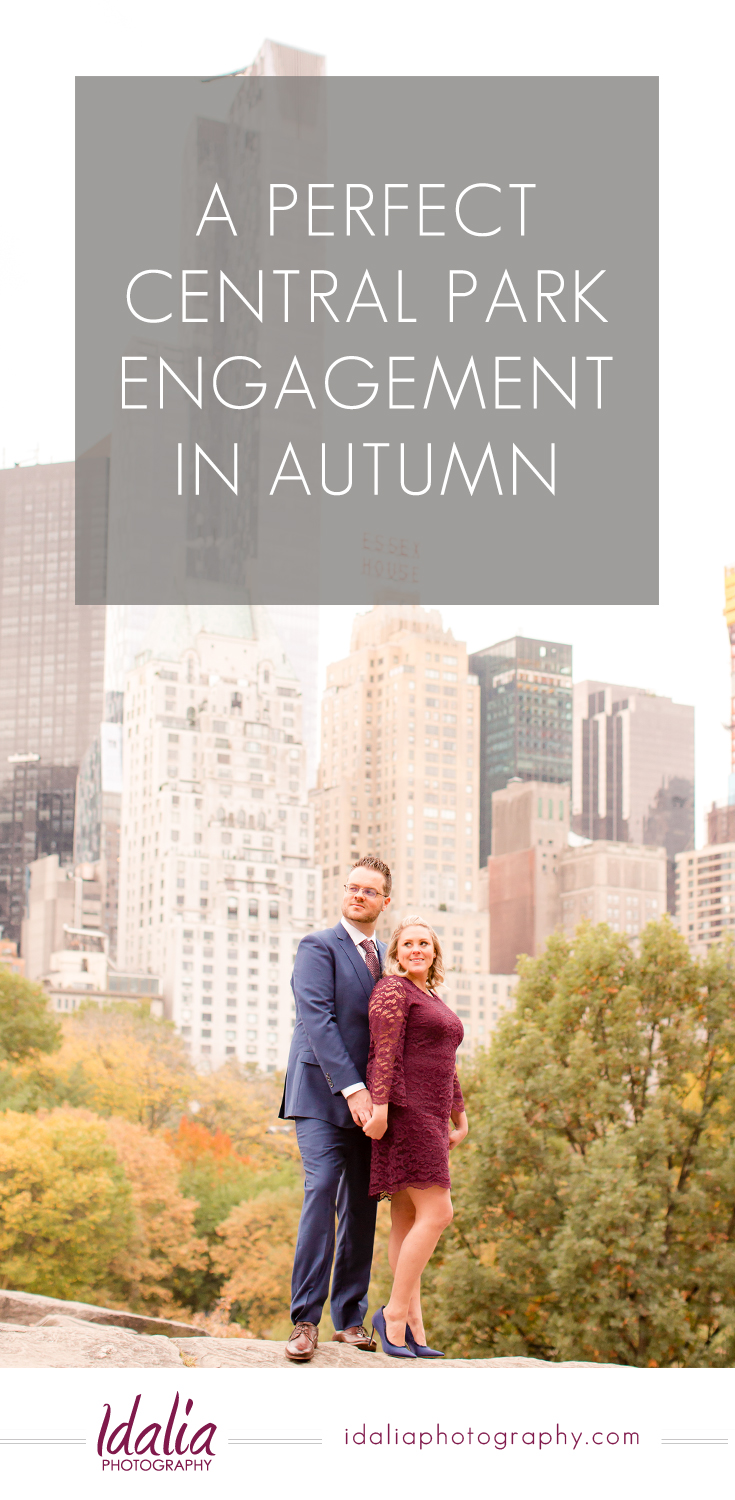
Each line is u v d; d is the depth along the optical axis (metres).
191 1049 40.31
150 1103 37.06
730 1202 18.03
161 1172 33.28
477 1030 44.97
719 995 20.03
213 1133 37.38
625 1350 16.38
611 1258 16.64
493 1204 18.06
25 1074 34.69
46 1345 4.76
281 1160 37.06
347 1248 4.80
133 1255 30.50
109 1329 5.01
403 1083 4.47
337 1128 4.62
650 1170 17.83
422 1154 4.43
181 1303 31.11
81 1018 38.75
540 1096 18.83
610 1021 20.23
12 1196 29.11
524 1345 16.97
